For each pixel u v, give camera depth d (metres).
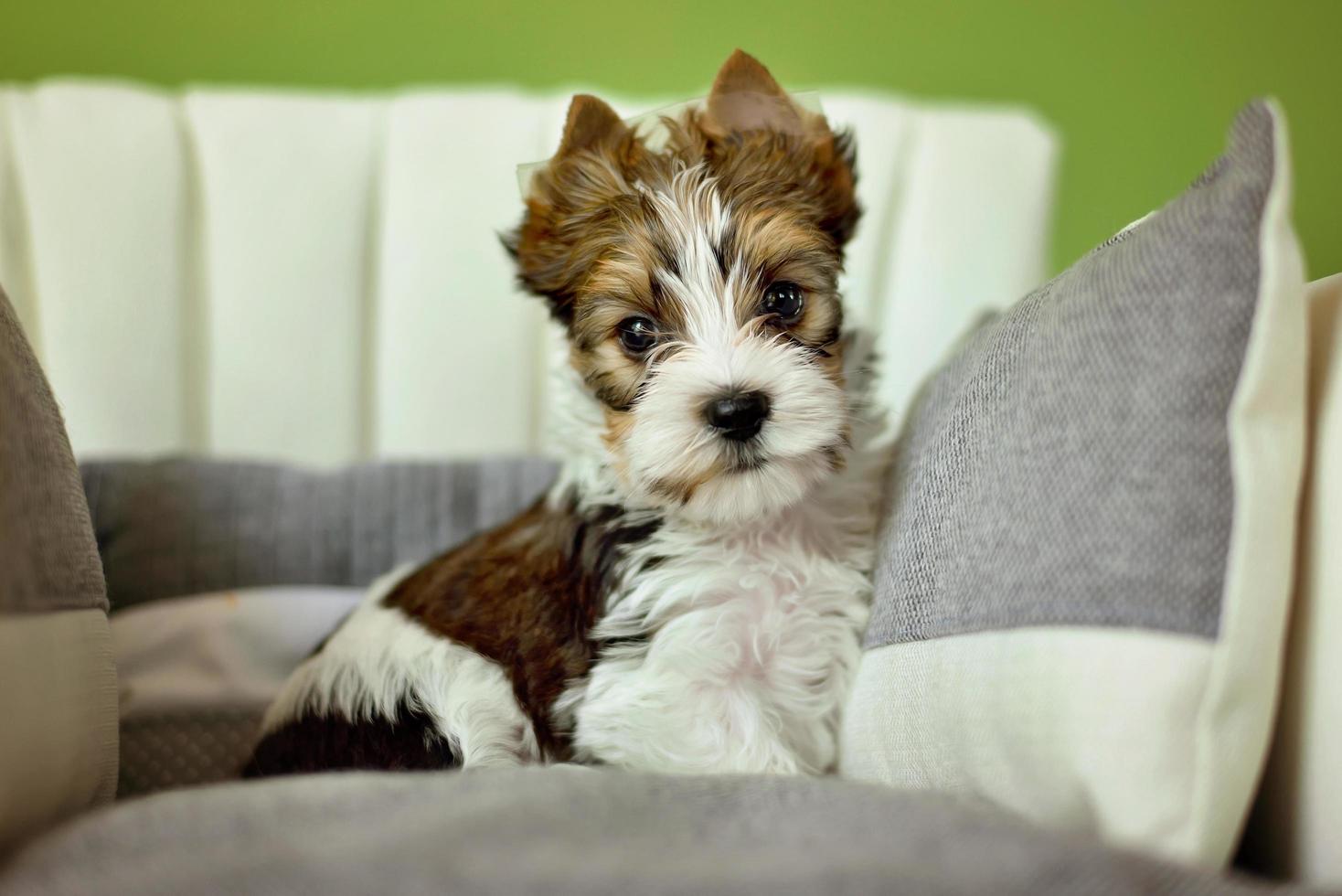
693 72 0.65
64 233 0.58
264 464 0.55
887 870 0.28
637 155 0.41
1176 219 0.32
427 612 0.44
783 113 0.41
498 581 0.43
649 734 0.40
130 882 0.29
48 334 0.58
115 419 0.59
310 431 0.60
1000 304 0.61
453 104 0.60
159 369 0.59
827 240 0.41
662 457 0.39
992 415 0.36
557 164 0.41
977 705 0.34
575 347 0.42
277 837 0.30
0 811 0.31
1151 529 0.31
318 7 0.64
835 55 0.65
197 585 0.52
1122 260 0.33
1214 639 0.30
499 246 0.60
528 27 0.64
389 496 0.54
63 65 0.63
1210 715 0.30
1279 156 0.31
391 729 0.41
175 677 0.49
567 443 0.44
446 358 0.60
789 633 0.41
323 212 0.59
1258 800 0.32
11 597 0.32
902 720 0.36
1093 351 0.33
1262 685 0.31
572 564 0.42
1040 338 0.35
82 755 0.34
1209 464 0.31
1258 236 0.31
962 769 0.34
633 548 0.42
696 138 0.41
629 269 0.40
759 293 0.40
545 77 0.65
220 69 0.64
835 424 0.40
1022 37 0.65
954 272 0.61
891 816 0.31
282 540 0.53
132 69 0.63
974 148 0.61
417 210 0.60
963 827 0.30
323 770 0.41
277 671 0.50
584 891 0.28
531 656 0.42
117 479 0.52
